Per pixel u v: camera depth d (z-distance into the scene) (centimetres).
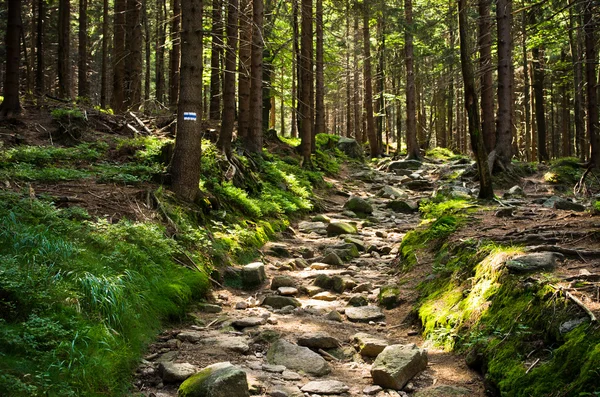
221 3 1286
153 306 660
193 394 465
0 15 2836
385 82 4091
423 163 2766
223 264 934
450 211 1101
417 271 877
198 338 632
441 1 2388
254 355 612
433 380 540
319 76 2867
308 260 1098
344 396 506
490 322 579
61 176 977
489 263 668
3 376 394
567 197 1523
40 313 508
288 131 6738
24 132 1305
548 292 531
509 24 1820
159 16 2717
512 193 1551
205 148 1328
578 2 889
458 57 1956
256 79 1792
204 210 1071
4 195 748
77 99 1836
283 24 2367
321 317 756
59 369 441
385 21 2272
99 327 530
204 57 2372
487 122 2138
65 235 688
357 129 3919
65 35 2367
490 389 496
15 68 1443
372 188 2233
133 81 2012
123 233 759
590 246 683
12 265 552
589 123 1934
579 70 2273
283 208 1445
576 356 439
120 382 486
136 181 1030
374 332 705
